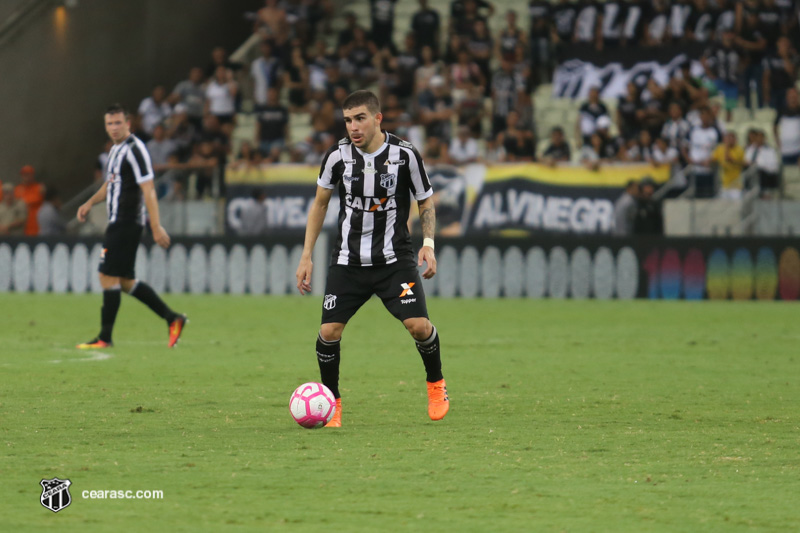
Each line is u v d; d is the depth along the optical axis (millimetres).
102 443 18953
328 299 21219
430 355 21438
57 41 81625
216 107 80625
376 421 21672
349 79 80438
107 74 85438
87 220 75750
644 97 76812
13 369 30422
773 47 76188
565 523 13617
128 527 13328
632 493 15297
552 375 29797
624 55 80438
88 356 34031
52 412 22547
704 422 21719
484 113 76812
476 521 13695
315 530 13219
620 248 64000
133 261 36562
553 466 17156
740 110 76750
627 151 70562
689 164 66125
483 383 27984
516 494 15195
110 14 85125
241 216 70062
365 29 85312
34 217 75125
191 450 18344
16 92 79000
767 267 62312
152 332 43469
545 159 70500
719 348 37656
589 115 73750
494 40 85625
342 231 21188
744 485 15836
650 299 63719
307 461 17438
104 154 78500
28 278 72438
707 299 62969
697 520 13797
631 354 35562
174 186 71188
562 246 64750
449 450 18469
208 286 69688
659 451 18484
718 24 78750
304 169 68938
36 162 80688
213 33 94000
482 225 67375
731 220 64812
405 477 16266
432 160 68375
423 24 81500
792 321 49250
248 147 71562
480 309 56156
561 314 53000
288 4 86438
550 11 81750
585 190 66062
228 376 29016
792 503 14727
